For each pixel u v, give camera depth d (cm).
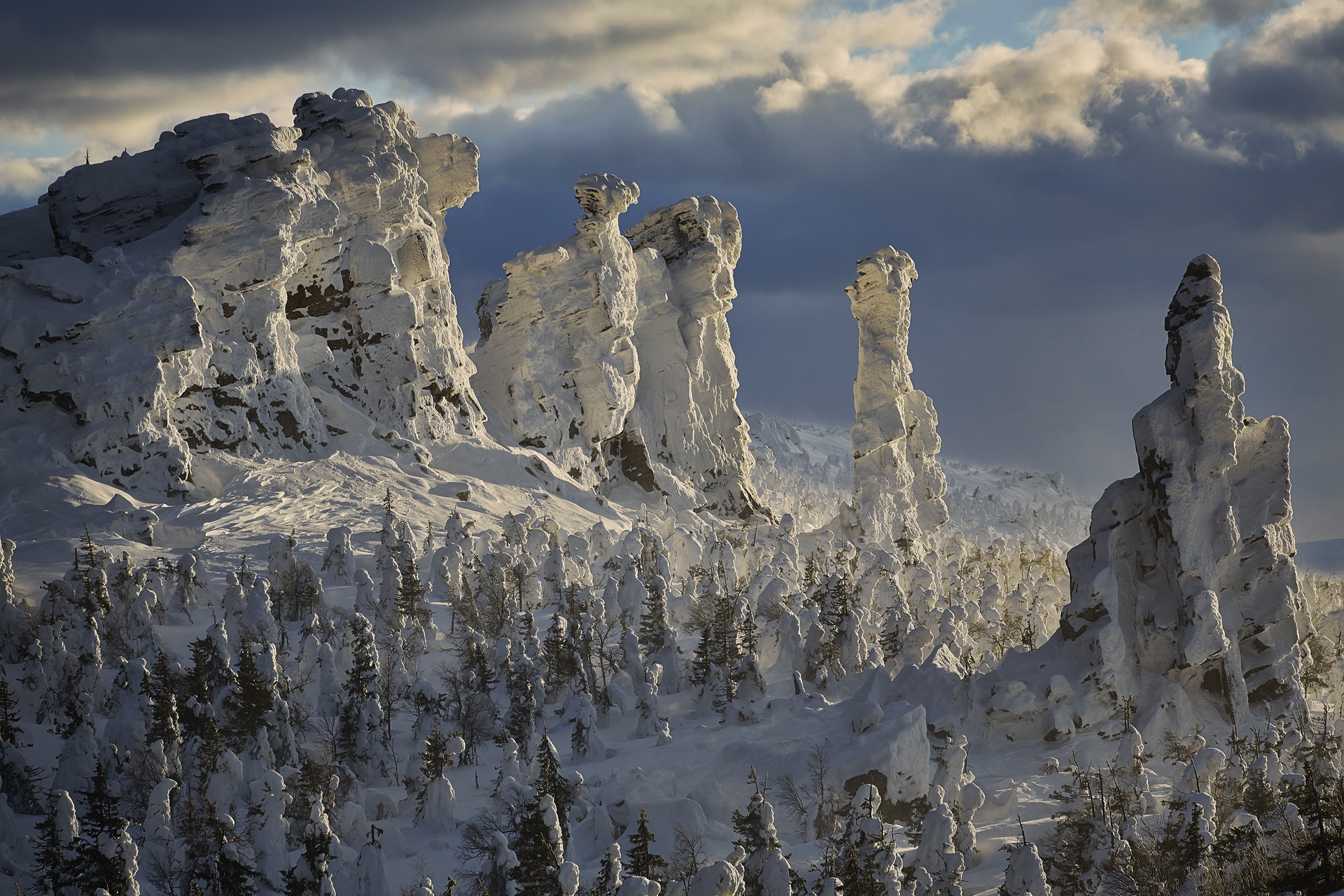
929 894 9138
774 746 13650
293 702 14175
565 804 11262
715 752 14250
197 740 11531
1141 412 15612
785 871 8638
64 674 14638
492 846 9925
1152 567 15625
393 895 10044
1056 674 14888
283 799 10581
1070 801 11625
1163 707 14900
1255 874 8688
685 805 11000
